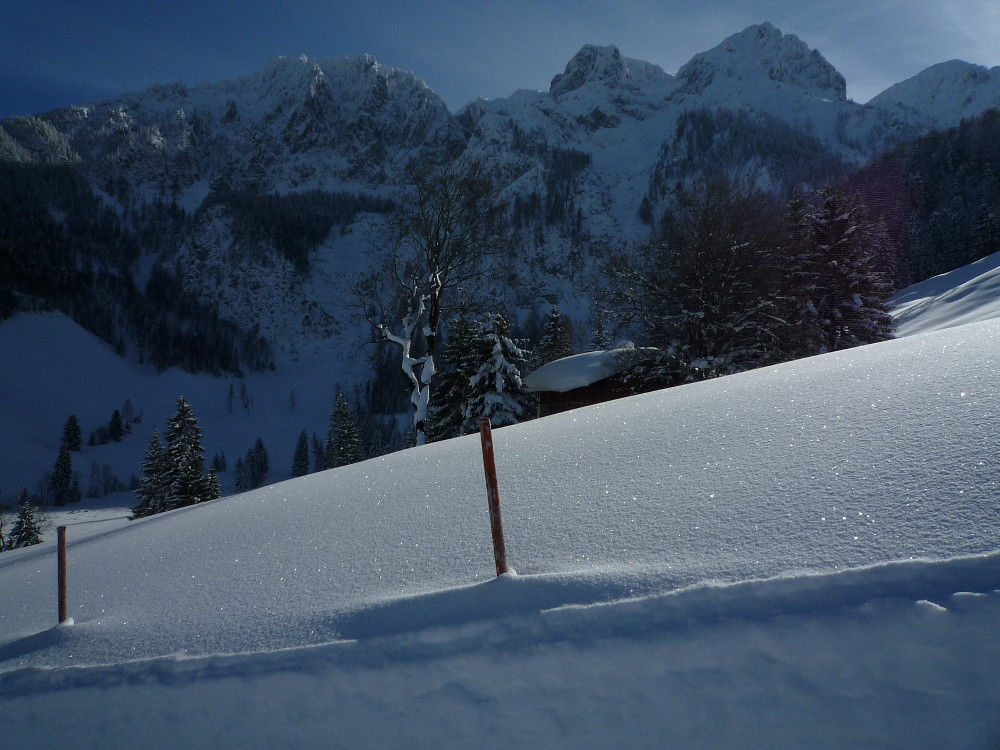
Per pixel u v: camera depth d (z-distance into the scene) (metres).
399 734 2.28
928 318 35.84
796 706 1.90
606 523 3.69
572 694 2.22
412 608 3.07
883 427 3.69
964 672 1.81
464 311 21.62
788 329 22.28
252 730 2.52
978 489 2.62
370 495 6.30
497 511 3.27
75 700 3.12
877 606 2.13
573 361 24.86
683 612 2.43
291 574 4.41
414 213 20.36
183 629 3.80
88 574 6.47
